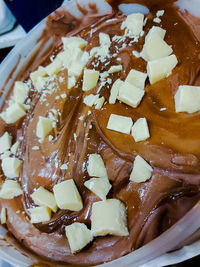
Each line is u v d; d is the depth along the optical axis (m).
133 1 0.24
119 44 0.24
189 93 0.19
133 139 0.20
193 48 0.21
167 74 0.20
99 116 0.22
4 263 0.24
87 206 0.20
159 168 0.19
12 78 0.28
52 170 0.22
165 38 0.22
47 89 0.25
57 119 0.24
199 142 0.18
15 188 0.23
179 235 0.15
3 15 0.31
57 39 0.28
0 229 0.23
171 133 0.19
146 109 0.20
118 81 0.22
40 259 0.21
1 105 0.28
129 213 0.19
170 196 0.18
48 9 0.31
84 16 0.27
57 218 0.21
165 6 0.23
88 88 0.23
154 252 0.16
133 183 0.19
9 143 0.26
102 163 0.20
